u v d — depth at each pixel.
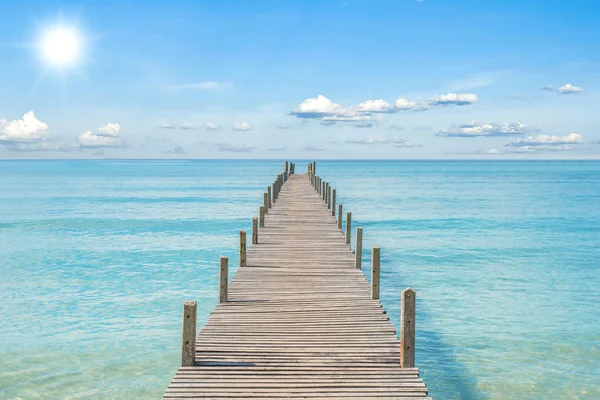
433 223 44.97
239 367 9.93
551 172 195.25
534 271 26.28
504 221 46.41
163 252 30.97
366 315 13.05
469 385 13.42
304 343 11.15
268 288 15.57
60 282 23.52
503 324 17.98
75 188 92.06
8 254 30.19
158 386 13.27
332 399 8.82
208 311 19.36
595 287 23.12
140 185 102.31
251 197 72.44
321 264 18.69
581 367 14.49
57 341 16.22
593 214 52.25
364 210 55.91
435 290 22.56
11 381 13.43
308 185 55.81
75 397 12.66
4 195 75.06
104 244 33.78
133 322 18.06
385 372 9.81
